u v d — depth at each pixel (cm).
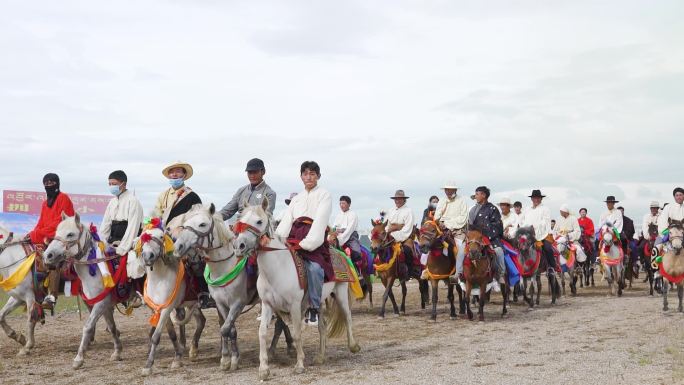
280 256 911
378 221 1608
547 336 1237
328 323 1060
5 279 1146
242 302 974
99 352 1179
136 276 998
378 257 1611
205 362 1050
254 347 1191
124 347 1230
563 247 2069
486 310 1720
